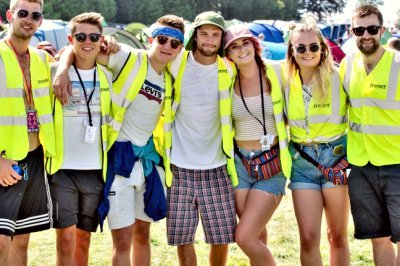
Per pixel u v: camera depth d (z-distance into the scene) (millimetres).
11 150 3504
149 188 3920
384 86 3615
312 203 3809
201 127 3945
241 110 3928
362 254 4965
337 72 3854
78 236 3939
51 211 3676
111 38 3822
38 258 4836
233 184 3973
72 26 3637
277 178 3939
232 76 3914
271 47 14664
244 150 3979
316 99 3799
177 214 3941
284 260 4887
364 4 3697
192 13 65750
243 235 3795
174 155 3965
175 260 4883
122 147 3822
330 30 26938
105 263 4738
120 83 3791
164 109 3949
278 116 3871
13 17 3512
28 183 3662
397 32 17953
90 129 3656
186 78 3893
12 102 3492
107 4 52938
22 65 3600
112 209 3777
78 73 3686
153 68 3834
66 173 3699
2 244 3428
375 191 3727
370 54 3629
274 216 6043
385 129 3637
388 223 3752
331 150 3822
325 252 5043
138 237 4070
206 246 5227
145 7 59156
